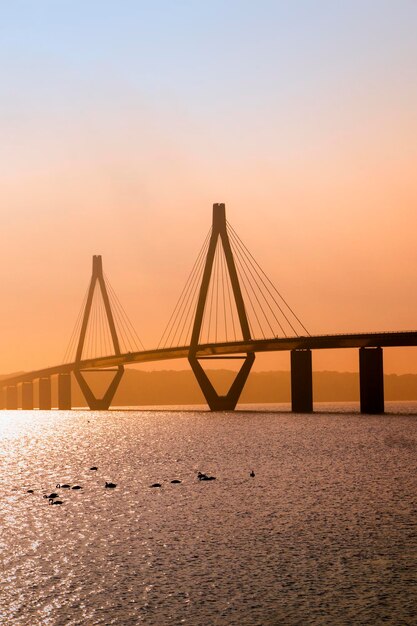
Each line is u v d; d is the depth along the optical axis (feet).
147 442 476.13
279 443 433.48
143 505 214.07
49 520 193.16
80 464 349.41
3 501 226.17
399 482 259.80
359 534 172.55
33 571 144.97
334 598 127.95
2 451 432.66
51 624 118.32
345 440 448.24
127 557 154.20
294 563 148.56
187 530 178.70
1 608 124.98
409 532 174.19
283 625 116.88
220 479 273.13
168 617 120.37
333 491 238.48
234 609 123.34
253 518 192.34
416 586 133.59
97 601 127.65
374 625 116.47
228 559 151.84
